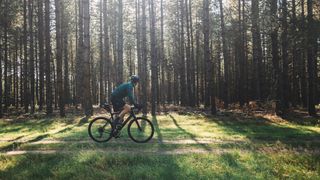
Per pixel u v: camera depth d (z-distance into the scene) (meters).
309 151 12.28
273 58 26.30
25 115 31.64
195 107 42.28
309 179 8.87
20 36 42.38
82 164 9.98
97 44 60.22
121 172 9.10
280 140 14.91
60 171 9.27
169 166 9.67
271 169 9.66
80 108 42.31
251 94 45.38
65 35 40.88
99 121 13.63
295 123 21.72
